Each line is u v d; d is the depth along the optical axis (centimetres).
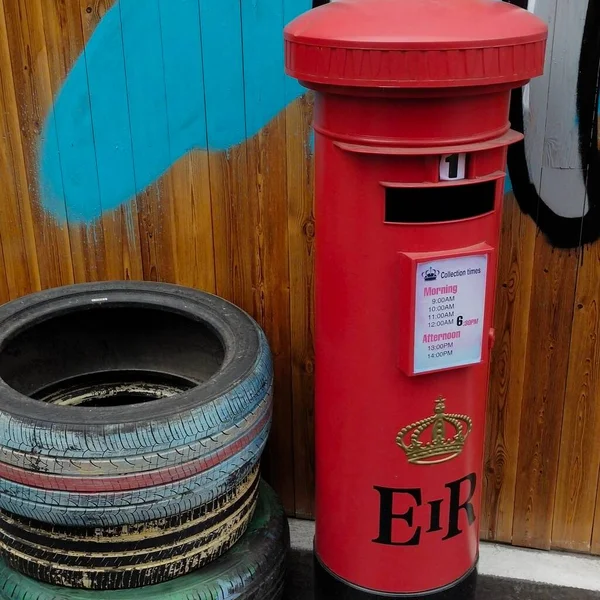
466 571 203
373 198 160
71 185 234
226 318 214
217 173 224
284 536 216
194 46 213
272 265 232
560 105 201
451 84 143
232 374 190
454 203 160
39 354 222
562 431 234
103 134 227
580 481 239
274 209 225
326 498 200
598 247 212
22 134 230
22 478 173
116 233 238
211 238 232
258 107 215
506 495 247
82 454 168
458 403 179
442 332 167
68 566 184
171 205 231
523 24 150
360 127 155
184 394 182
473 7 150
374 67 144
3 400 180
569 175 206
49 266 246
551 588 235
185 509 181
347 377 180
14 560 189
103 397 234
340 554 201
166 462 173
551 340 224
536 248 215
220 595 193
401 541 191
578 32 194
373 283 167
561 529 247
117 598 187
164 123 222
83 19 215
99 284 230
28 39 220
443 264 161
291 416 251
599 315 219
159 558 186
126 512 175
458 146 152
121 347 233
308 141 215
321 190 171
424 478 184
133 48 216
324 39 149
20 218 241
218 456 180
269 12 206
